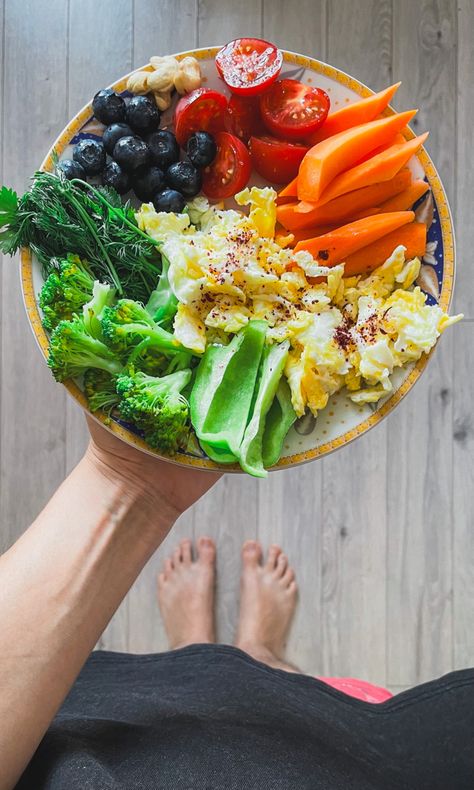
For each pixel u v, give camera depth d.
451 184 1.03
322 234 0.79
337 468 1.05
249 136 0.79
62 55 1.03
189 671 0.94
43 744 0.81
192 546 1.07
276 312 0.78
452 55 1.02
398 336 0.77
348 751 0.85
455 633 1.05
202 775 0.78
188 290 0.76
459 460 1.05
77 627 0.79
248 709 0.86
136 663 0.96
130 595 1.07
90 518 0.82
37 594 0.78
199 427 0.76
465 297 1.04
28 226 0.76
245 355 0.77
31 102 1.03
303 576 1.06
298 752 0.82
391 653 1.06
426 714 0.90
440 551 1.05
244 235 0.77
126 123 0.78
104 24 1.03
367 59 1.02
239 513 1.06
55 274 0.76
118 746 0.81
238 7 1.02
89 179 0.78
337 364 0.77
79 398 0.77
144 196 0.79
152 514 0.83
